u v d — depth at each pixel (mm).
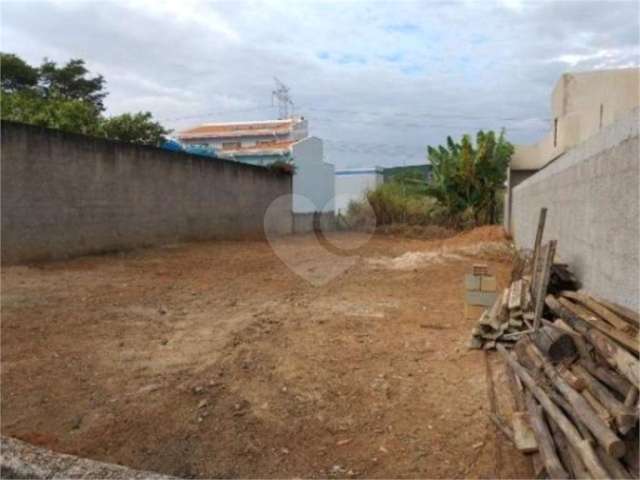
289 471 2564
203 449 2764
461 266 9633
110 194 10469
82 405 3229
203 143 29156
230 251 11797
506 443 2738
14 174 8305
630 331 2699
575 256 4844
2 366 3797
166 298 6348
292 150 20562
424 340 4609
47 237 8969
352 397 3367
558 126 11281
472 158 16641
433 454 2674
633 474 2008
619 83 10414
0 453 2277
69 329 4781
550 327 3203
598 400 2369
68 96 19859
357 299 6535
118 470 2154
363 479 2479
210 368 3865
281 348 4367
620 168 3318
